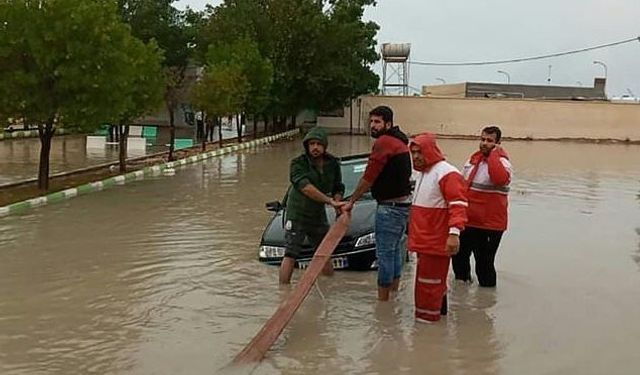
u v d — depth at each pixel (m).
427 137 7.03
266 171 22.97
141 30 53.09
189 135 46.59
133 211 14.25
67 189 17.14
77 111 16.64
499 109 55.41
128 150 32.09
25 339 6.61
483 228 8.34
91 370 5.86
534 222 13.51
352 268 9.05
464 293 8.24
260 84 38.31
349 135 53.59
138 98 21.52
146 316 7.32
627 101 57.03
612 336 6.76
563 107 55.19
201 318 7.25
